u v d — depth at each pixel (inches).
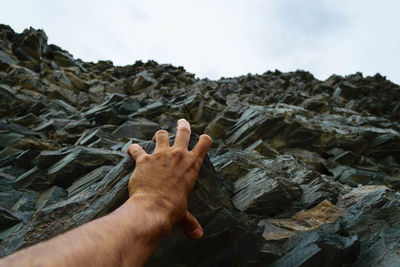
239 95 991.0
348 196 179.6
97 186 116.7
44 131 395.5
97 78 1061.8
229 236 107.5
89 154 211.0
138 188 42.3
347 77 1425.9
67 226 97.9
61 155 219.0
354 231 137.0
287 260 113.9
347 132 558.6
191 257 98.5
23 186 194.7
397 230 125.3
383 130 584.7
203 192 105.7
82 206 104.7
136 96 876.6
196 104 622.2
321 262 112.0
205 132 548.7
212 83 1247.5
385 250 114.5
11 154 272.8
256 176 191.8
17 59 828.6
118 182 103.3
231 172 204.4
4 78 640.4
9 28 1110.4
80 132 425.4
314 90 1234.6
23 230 100.6
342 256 114.3
